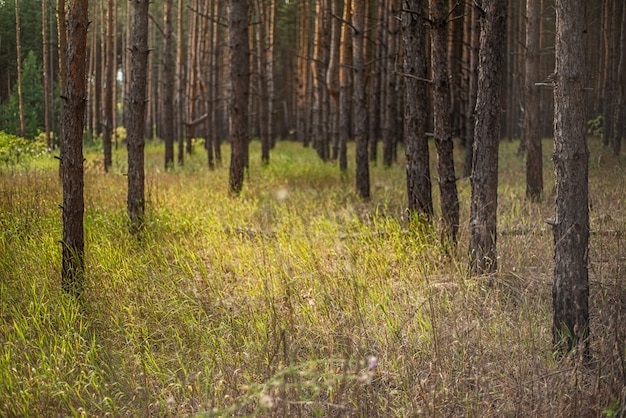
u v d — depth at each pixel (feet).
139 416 13.51
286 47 126.72
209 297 19.52
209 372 14.69
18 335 17.10
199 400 13.78
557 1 14.58
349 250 23.52
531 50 37.88
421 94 27.99
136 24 29.01
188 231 28.96
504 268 20.95
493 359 15.11
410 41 27.94
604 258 21.40
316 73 79.82
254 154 86.79
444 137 24.82
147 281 21.42
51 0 56.13
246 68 54.44
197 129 114.52
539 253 23.27
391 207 36.19
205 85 79.66
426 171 28.22
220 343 16.42
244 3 49.65
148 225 28.48
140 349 16.72
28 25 64.69
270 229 30.04
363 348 15.49
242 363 15.28
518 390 13.10
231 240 27.50
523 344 15.46
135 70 28.53
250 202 37.35
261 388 13.16
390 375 14.52
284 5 96.27
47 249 23.89
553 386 13.03
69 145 19.79
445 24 24.80
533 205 35.14
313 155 87.35
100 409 13.46
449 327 16.48
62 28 44.06
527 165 37.99
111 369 15.28
